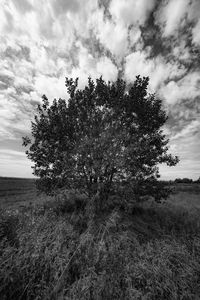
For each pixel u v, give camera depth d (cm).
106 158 709
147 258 446
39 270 366
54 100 845
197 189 3428
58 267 378
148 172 794
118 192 746
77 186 769
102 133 730
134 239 548
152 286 360
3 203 1385
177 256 485
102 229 564
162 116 885
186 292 358
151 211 976
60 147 812
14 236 452
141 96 846
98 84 880
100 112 814
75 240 478
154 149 826
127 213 786
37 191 916
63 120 809
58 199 812
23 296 328
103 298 325
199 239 619
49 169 829
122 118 851
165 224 768
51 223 555
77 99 870
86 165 739
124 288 359
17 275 341
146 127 862
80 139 772
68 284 347
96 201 732
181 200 1808
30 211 645
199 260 486
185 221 819
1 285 323
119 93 866
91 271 363
